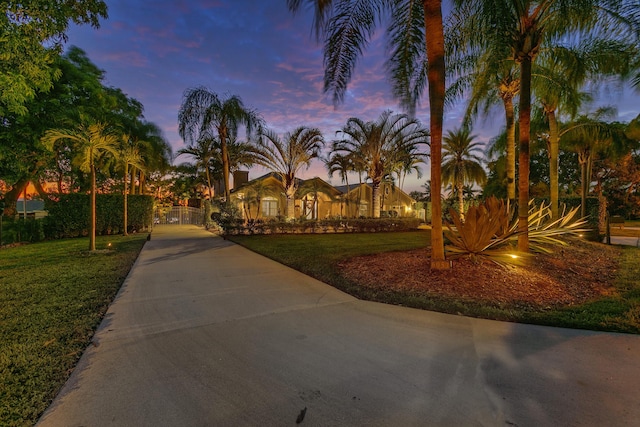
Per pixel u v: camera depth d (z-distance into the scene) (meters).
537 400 2.22
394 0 6.45
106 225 16.11
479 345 3.16
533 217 8.64
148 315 4.03
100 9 7.56
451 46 8.64
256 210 24.47
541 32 6.81
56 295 4.81
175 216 27.80
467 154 26.36
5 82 6.42
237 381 2.48
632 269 6.85
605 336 3.37
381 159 20.67
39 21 6.38
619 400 2.21
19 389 2.34
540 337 3.36
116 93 19.62
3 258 8.18
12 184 13.02
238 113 15.21
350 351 3.03
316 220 18.02
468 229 5.97
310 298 4.88
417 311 4.25
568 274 6.09
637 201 26.19
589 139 13.88
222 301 4.68
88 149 9.27
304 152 19.62
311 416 2.06
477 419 2.02
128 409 2.12
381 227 19.33
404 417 2.04
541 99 10.69
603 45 8.58
